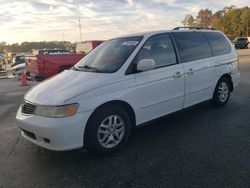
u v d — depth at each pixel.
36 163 4.03
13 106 8.06
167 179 3.40
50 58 11.14
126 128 4.32
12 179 3.60
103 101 4.00
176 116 5.87
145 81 4.53
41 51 23.69
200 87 5.64
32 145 4.72
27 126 3.96
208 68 5.78
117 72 4.30
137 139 4.72
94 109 3.92
